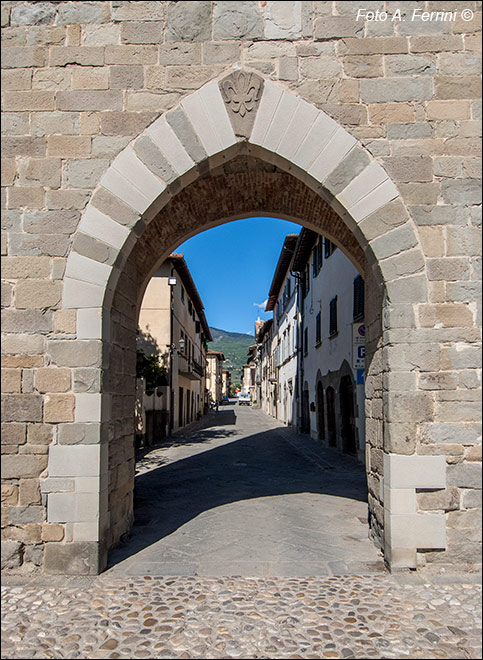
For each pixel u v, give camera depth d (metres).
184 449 14.97
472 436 4.45
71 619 3.57
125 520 5.57
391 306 4.59
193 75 4.82
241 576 4.36
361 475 9.88
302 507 7.04
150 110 4.79
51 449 4.44
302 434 19.97
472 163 4.72
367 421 5.60
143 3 4.89
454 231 4.65
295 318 22.98
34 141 4.76
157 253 7.05
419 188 4.70
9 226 4.67
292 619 3.55
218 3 4.89
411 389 4.49
